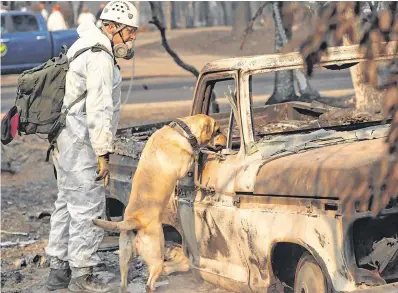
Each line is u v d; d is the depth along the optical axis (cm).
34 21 2459
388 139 397
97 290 671
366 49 356
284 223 500
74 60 663
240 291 567
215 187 574
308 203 482
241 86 574
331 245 461
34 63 2447
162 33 1346
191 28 5778
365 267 489
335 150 513
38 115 671
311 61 352
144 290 670
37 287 721
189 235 614
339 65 579
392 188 426
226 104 1795
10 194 1256
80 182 671
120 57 669
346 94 2012
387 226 493
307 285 494
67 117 669
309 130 642
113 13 664
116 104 682
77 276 676
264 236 519
